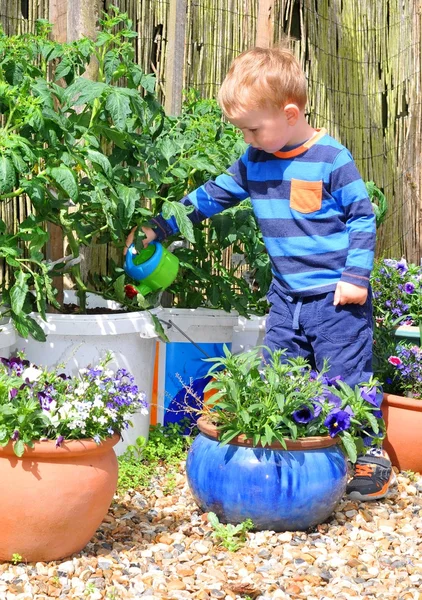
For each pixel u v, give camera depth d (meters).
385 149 5.34
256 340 3.66
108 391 2.40
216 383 2.66
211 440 2.66
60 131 2.82
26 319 2.75
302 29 4.82
